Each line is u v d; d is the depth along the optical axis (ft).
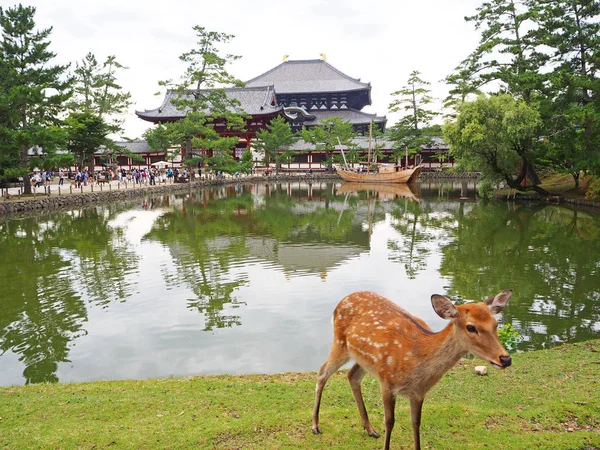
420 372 16.02
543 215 112.27
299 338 39.14
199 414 22.25
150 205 144.05
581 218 105.81
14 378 32.76
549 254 70.64
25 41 127.54
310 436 19.53
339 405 23.34
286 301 49.16
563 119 122.83
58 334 40.83
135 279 58.49
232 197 172.35
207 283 56.44
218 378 28.50
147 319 44.29
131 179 207.82
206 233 93.45
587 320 42.16
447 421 20.71
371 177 245.45
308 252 74.33
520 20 143.54
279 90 377.50
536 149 133.69
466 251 73.82
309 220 111.86
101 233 93.15
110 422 21.52
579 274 58.44
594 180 128.67
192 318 44.37
